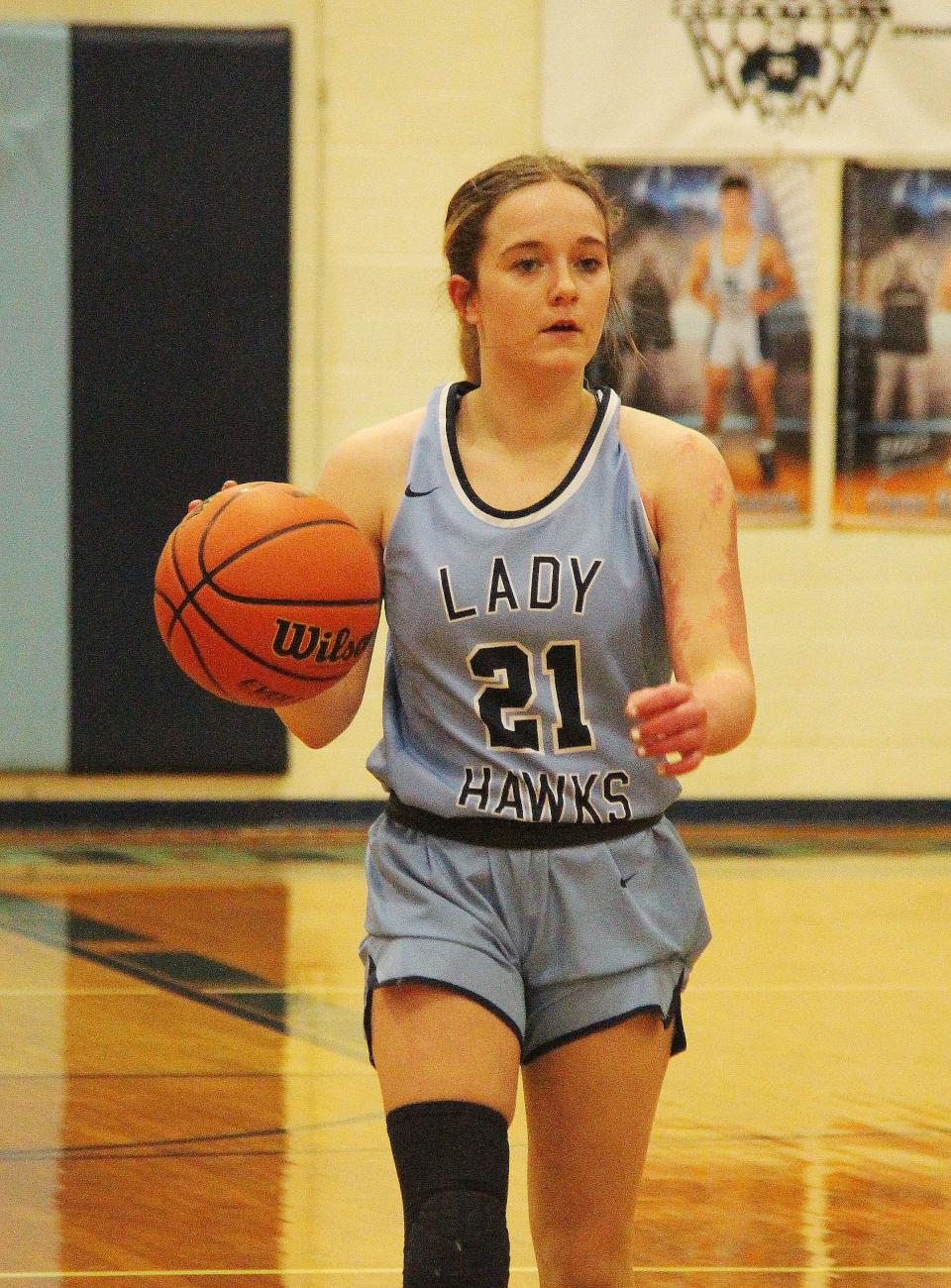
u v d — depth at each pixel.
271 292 26.61
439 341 27.08
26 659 26.31
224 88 26.42
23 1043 14.44
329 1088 13.21
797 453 27.59
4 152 26.08
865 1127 12.55
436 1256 5.89
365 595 6.64
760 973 17.59
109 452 26.39
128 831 26.53
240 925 19.47
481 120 27.06
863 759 27.80
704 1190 11.09
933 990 16.94
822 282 27.52
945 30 27.42
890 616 27.80
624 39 27.12
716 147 27.33
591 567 6.39
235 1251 9.72
